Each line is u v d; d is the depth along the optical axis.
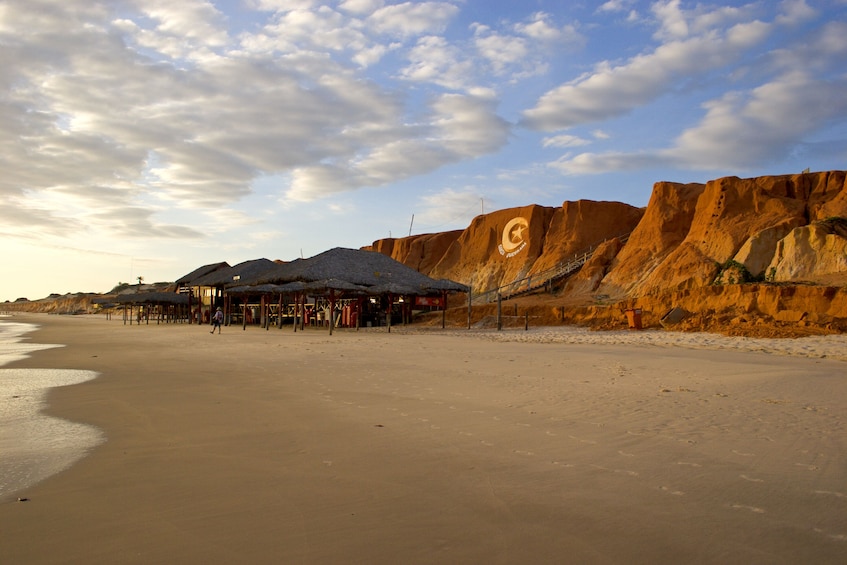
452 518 4.32
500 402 9.30
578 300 42.12
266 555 3.70
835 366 13.79
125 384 12.40
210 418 8.37
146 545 3.88
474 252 68.50
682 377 12.05
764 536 3.95
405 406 9.05
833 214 34.19
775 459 5.80
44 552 3.78
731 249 36.88
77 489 5.15
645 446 6.38
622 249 48.09
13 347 26.81
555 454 6.11
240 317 55.81
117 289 138.75
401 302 44.62
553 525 4.17
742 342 20.61
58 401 10.36
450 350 19.72
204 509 4.57
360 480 5.29
